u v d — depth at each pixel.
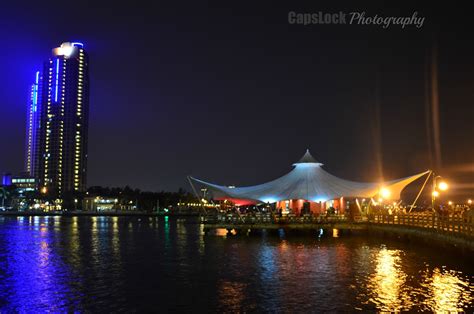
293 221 62.16
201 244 58.00
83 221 155.38
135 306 26.86
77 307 26.80
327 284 31.39
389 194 66.06
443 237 40.47
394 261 39.97
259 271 36.72
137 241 67.44
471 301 26.23
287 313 24.98
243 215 64.25
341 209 70.50
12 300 28.42
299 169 71.06
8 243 64.81
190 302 27.55
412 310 24.77
